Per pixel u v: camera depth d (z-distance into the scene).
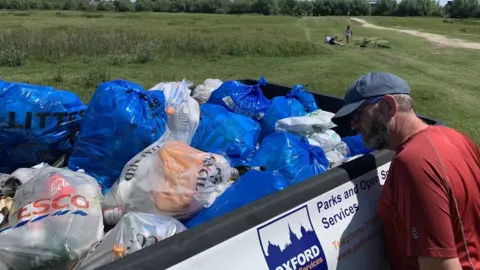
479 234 1.75
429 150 1.68
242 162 2.83
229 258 1.45
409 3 106.69
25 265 1.65
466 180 1.68
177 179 2.02
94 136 2.55
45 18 60.91
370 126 1.88
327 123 2.99
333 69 16.42
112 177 2.56
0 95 2.66
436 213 1.61
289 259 1.62
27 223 1.72
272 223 1.59
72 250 1.71
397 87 1.84
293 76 14.91
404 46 27.86
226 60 18.80
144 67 16.30
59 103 2.78
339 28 51.50
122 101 2.57
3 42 17.75
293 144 2.54
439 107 10.43
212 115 3.08
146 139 2.55
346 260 1.87
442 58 20.98
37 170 2.43
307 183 1.76
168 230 1.75
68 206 1.82
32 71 14.48
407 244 1.69
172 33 32.66
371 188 2.05
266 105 3.49
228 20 70.75
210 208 2.01
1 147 2.69
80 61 16.97
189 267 1.35
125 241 1.67
